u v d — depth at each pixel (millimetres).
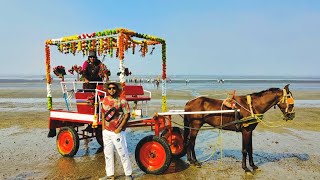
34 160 8258
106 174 6895
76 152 8477
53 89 43000
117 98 6430
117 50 8242
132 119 7797
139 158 7105
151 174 7098
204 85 59625
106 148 6492
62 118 8750
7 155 8773
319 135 12016
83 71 8602
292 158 8633
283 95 7320
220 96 29859
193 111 7637
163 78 9203
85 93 8281
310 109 20484
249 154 7551
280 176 7043
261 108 7340
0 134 11898
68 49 8758
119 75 7258
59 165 7801
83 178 6816
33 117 16516
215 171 7367
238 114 7281
